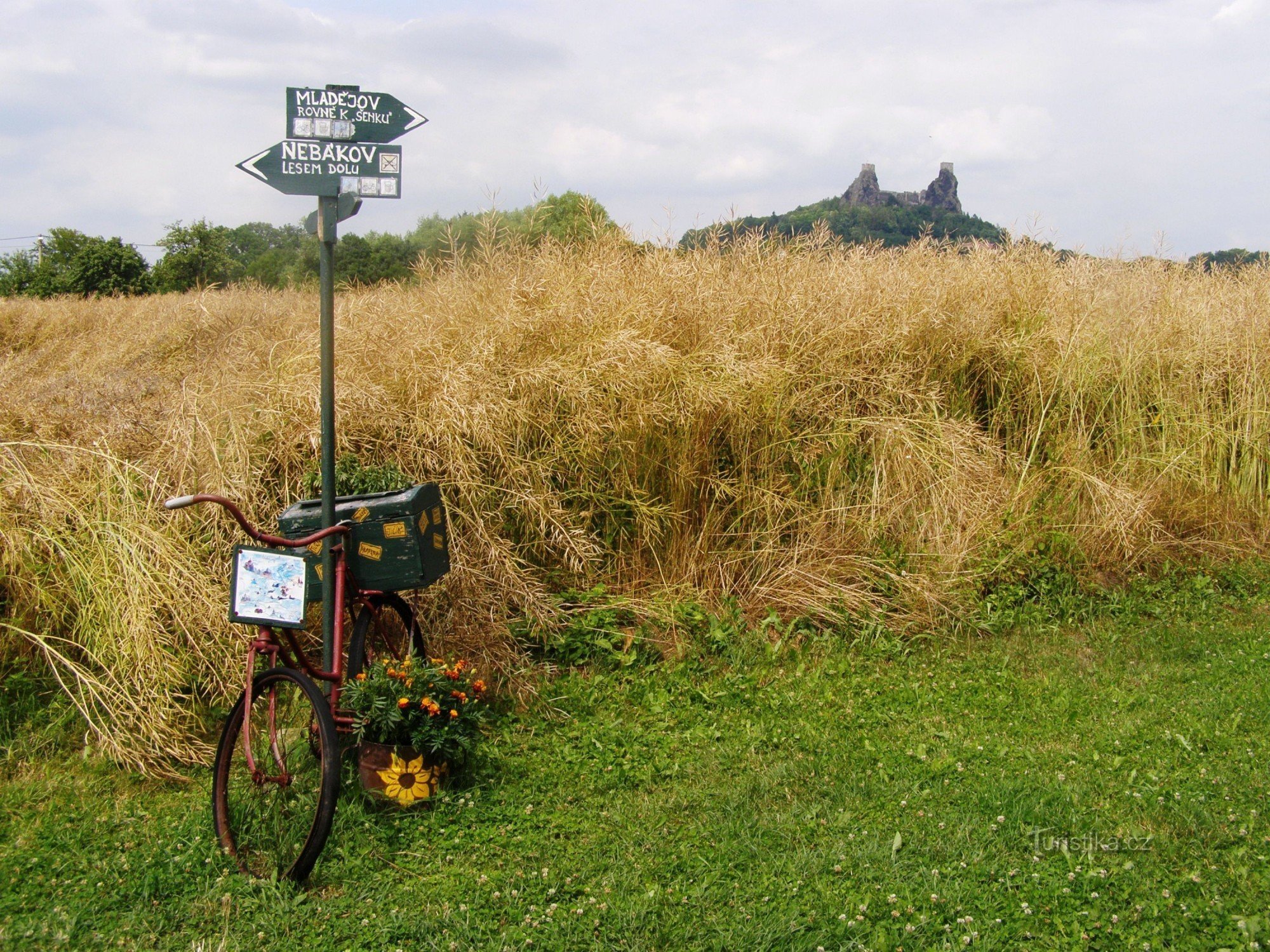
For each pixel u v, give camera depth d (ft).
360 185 14.12
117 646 16.34
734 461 23.89
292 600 13.14
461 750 14.35
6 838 13.38
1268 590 26.40
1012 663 21.08
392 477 19.31
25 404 23.26
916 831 13.60
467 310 25.20
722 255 29.66
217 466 19.10
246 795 13.51
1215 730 17.30
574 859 12.92
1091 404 30.09
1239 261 38.65
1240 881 12.31
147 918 11.44
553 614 20.07
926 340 29.27
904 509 24.47
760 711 18.22
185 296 54.70
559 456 21.91
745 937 11.10
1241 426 31.09
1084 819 13.93
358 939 11.18
